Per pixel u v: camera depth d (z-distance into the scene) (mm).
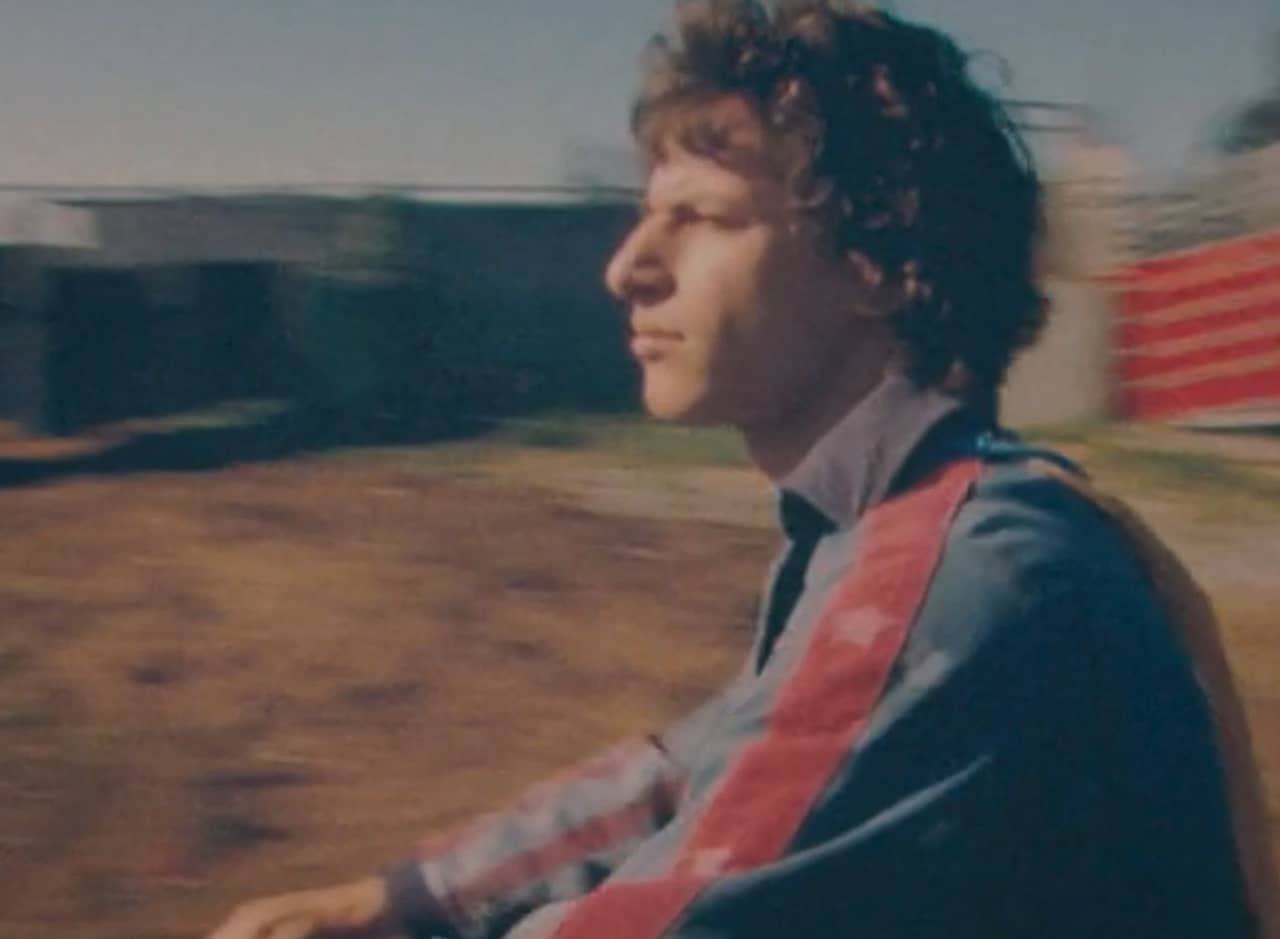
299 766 3658
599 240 5395
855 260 982
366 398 5473
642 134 1010
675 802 1225
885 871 886
